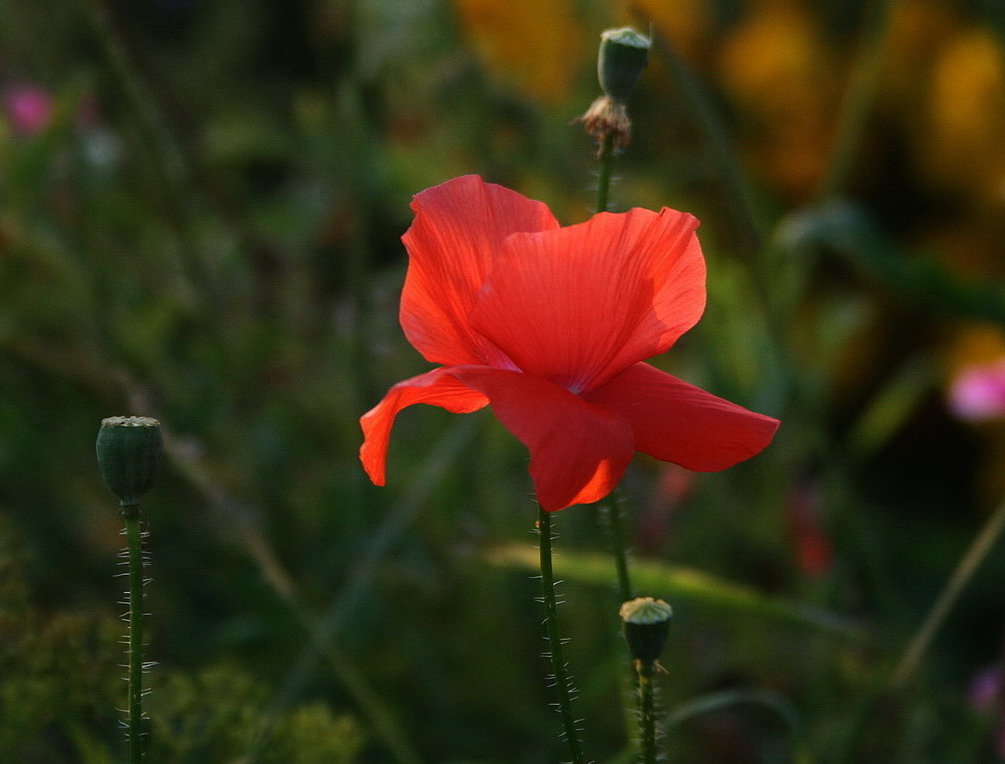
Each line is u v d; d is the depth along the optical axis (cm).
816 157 336
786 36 333
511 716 186
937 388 323
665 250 130
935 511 329
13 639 139
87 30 198
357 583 156
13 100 213
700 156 247
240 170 268
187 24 321
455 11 212
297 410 214
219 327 196
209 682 142
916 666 149
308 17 289
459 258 131
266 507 181
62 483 178
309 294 231
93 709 139
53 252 186
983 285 172
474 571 190
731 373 210
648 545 200
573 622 194
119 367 169
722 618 209
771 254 207
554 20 227
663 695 195
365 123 205
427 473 167
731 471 225
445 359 131
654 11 330
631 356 130
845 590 194
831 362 236
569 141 230
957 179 333
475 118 218
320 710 143
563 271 129
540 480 128
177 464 150
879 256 175
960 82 327
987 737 180
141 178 213
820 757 180
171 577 175
